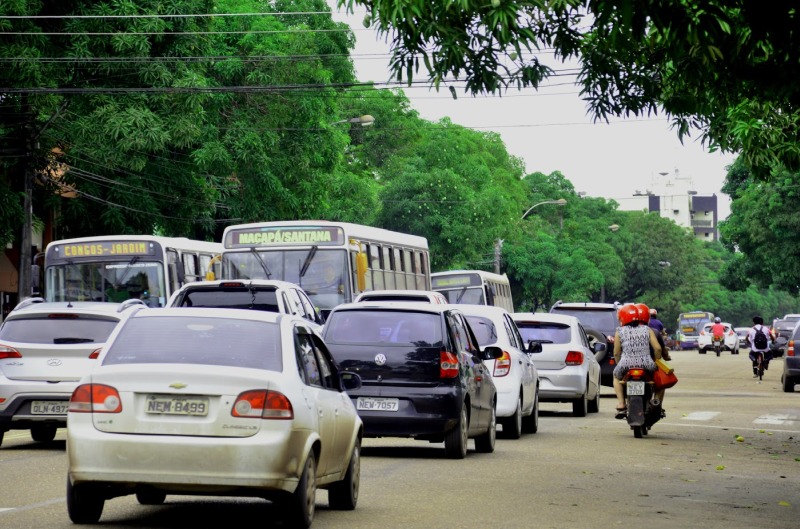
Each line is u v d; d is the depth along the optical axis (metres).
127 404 23.86
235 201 111.44
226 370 24.00
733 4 32.72
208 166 101.88
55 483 32.22
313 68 114.50
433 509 28.70
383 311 40.66
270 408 23.80
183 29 87.94
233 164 108.81
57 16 78.94
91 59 82.81
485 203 180.88
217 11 114.06
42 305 43.50
